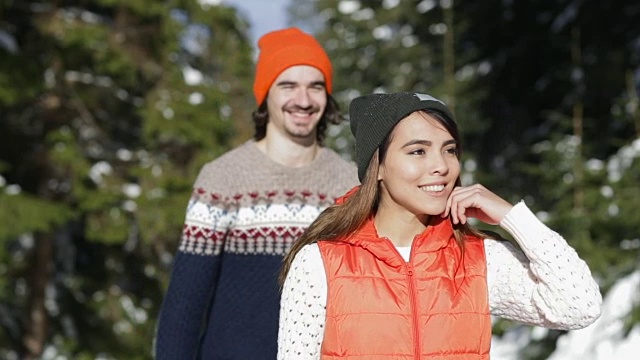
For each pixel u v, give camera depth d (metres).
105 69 10.21
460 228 2.35
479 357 2.21
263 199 3.15
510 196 11.82
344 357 2.18
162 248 10.80
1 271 9.93
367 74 14.41
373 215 2.38
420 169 2.23
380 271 2.21
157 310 11.12
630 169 8.02
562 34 11.88
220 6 10.91
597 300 2.14
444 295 2.21
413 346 2.17
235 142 10.65
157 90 10.45
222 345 3.04
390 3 13.92
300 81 3.26
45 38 10.16
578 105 9.76
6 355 10.47
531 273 2.23
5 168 9.45
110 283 11.14
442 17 13.37
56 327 10.83
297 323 2.22
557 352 7.17
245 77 11.03
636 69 11.04
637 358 6.41
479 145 13.03
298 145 3.24
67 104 10.60
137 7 10.20
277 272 3.10
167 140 10.68
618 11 11.48
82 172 9.88
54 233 10.87
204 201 3.11
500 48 13.28
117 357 10.80
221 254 3.14
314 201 3.19
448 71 12.46
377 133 2.28
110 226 10.03
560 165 8.69
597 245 7.92
